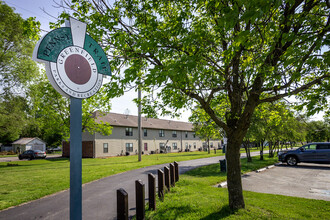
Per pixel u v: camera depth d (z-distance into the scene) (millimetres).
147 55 4953
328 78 4320
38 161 25844
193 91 4969
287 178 10664
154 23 4559
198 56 4188
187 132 51250
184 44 4297
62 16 4754
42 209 6258
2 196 7652
